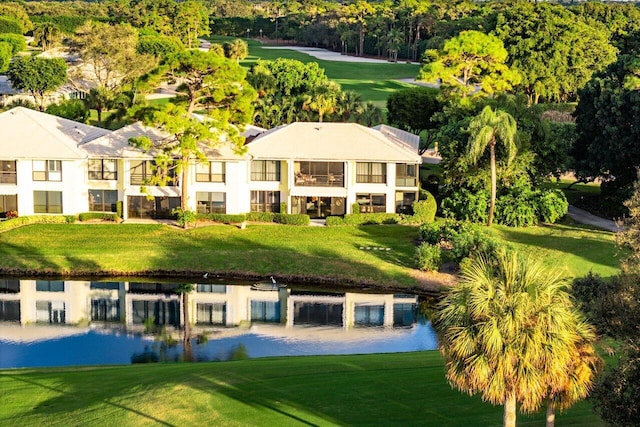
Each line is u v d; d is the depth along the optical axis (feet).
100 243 202.90
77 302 171.94
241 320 162.09
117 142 227.81
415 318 164.55
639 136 225.35
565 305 79.20
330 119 296.71
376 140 232.32
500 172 227.20
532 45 386.11
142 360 138.10
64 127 244.63
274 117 301.43
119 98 300.61
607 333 87.10
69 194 223.51
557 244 203.10
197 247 201.57
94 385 115.14
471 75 328.08
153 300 174.09
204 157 216.95
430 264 187.42
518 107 243.81
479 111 258.78
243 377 114.42
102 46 392.68
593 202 252.21
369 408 101.65
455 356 79.00
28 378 120.06
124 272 189.88
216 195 227.81
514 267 79.10
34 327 155.74
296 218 222.89
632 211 103.09
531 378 76.64
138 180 225.56
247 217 225.76
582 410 98.53
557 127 255.29
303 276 187.93
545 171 234.17
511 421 80.23
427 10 648.79
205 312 166.81
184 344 147.23
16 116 232.32
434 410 100.63
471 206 220.02
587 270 185.06
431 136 306.35
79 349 143.64
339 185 231.30
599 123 240.12
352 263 191.93
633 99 225.76
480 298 77.15
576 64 390.42
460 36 313.53
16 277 187.93
